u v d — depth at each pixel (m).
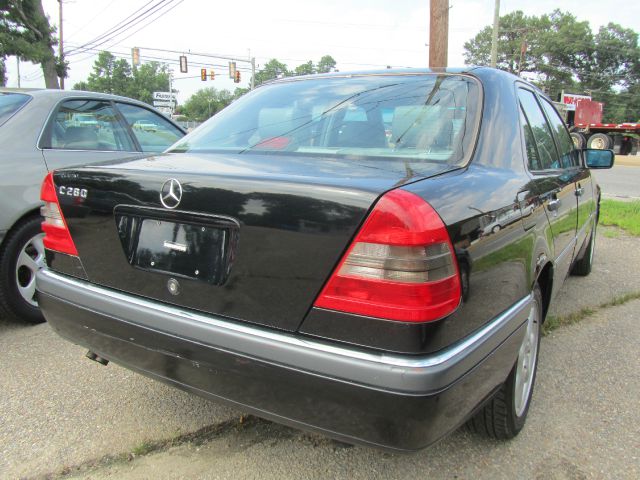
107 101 4.51
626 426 2.68
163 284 2.01
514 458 2.40
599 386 3.08
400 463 2.34
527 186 2.40
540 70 85.81
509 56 85.25
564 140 3.80
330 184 1.70
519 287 2.19
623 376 3.20
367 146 2.32
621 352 3.54
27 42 27.03
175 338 1.91
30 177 3.62
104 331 2.14
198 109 110.12
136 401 2.80
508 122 2.53
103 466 2.29
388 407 1.57
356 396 1.60
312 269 1.68
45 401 2.78
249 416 2.68
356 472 2.28
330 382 1.62
